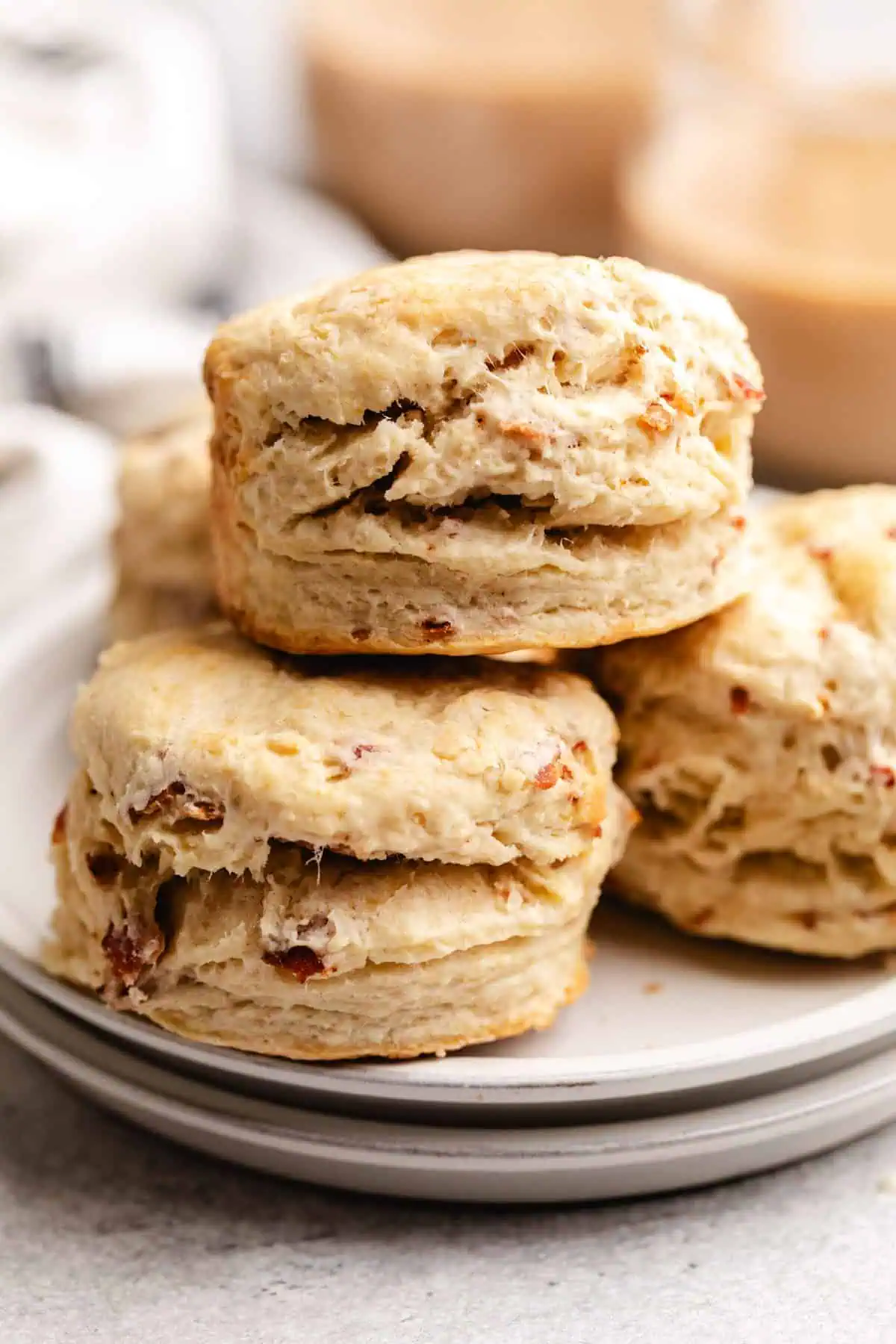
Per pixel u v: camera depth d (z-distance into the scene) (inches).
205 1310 13.1
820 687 14.1
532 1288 13.2
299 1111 13.5
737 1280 13.3
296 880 13.3
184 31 26.7
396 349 13.3
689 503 13.6
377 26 25.6
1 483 18.4
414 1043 13.4
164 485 16.5
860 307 19.4
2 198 21.6
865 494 15.3
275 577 13.8
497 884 13.5
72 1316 13.1
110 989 13.6
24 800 15.6
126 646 14.5
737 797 14.3
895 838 14.2
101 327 20.0
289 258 24.6
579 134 24.4
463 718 13.5
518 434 13.3
